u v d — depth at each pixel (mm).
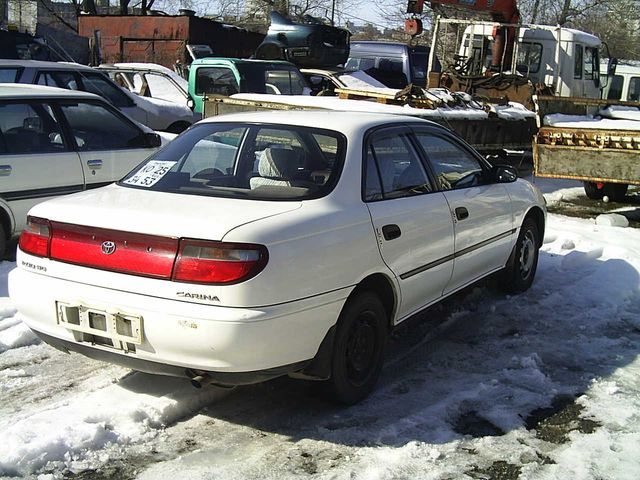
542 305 6289
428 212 4836
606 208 11258
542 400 4488
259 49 17484
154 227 3691
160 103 12992
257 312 3578
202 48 20203
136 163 7617
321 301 3891
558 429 4145
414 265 4691
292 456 3764
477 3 14883
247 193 4191
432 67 15211
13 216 6625
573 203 11648
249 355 3605
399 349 5289
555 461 3791
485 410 4340
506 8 15203
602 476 3648
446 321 5879
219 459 3721
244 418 4164
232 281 3545
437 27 15172
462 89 13727
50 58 15836
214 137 4758
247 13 36094
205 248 3578
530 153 14141
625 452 3889
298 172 4340
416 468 3670
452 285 5320
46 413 4047
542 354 5238
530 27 14938
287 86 14219
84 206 4027
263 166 4441
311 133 4566
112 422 4012
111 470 3588
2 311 5516
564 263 7406
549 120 10945
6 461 3537
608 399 4531
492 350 5301
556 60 15266
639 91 21078
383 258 4363
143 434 3924
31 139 6809
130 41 21078
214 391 4430
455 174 5461
